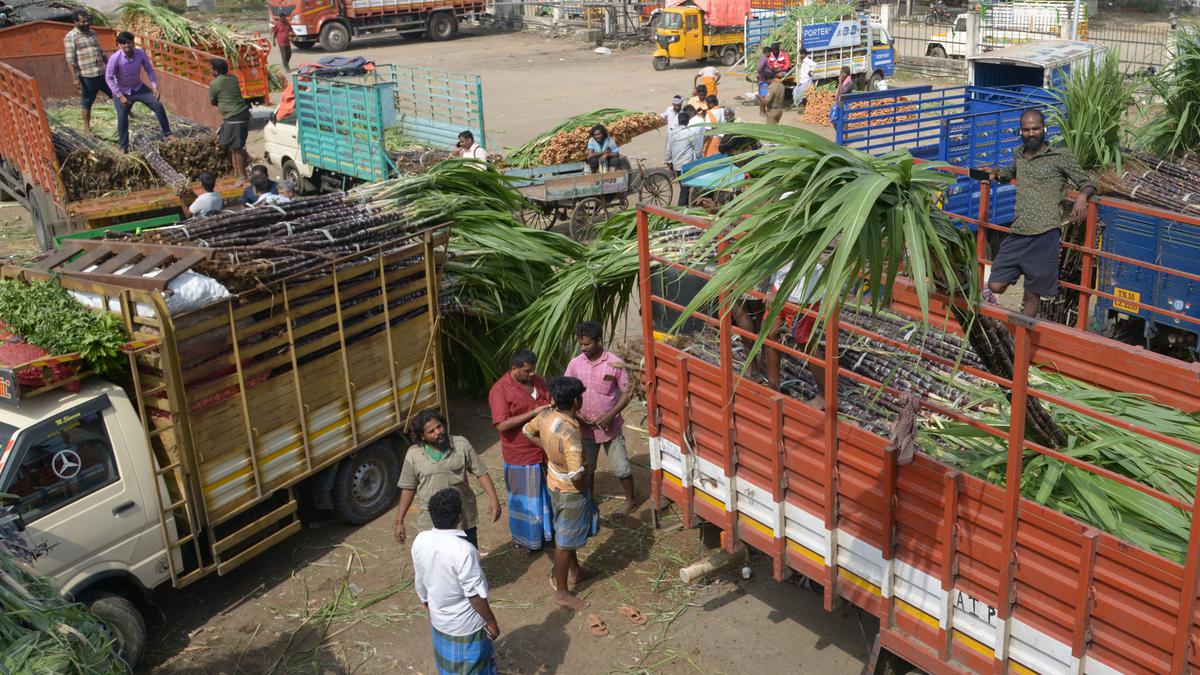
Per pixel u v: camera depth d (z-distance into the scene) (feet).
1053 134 41.47
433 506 17.53
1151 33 92.99
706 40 99.30
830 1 99.55
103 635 16.80
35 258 25.72
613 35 119.85
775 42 89.92
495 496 22.45
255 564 24.49
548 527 23.45
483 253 30.78
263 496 23.00
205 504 21.68
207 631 21.91
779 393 18.28
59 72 58.95
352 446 25.18
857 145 43.16
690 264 19.29
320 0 114.01
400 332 26.30
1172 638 13.17
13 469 18.83
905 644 16.90
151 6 73.20
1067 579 14.20
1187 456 17.01
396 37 128.57
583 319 28.63
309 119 52.37
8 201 57.47
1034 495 16.56
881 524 16.75
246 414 22.29
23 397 19.33
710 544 23.82
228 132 45.78
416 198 30.14
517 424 22.88
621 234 31.09
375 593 23.13
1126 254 28.91
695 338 21.79
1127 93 34.12
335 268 24.03
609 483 27.45
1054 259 24.53
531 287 31.83
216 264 21.47
